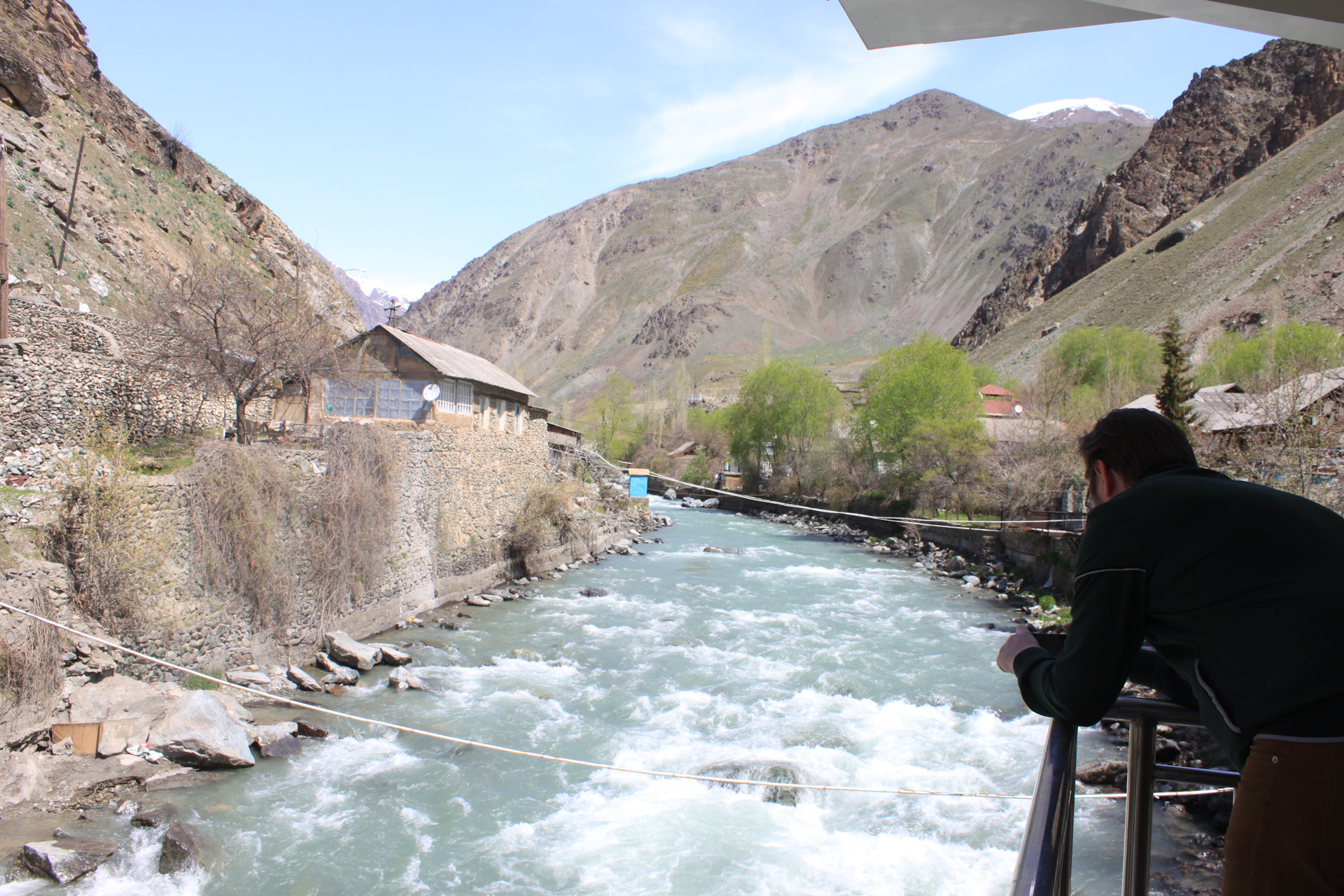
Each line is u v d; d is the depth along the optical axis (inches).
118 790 457.1
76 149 1413.6
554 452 1999.3
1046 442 1453.0
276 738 538.9
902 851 444.1
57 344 783.7
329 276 2202.3
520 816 475.8
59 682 480.7
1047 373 2180.1
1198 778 85.4
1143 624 78.4
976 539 1556.3
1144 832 87.4
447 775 522.0
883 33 95.0
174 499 589.6
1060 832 63.1
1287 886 65.4
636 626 935.7
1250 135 6688.0
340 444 799.1
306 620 720.3
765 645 861.8
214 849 415.5
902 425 2153.1
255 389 896.3
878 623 994.7
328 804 476.7
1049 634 100.0
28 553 494.9
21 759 441.7
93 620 522.0
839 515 2329.0
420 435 944.9
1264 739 69.7
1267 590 71.1
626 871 422.0
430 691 673.0
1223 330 3513.8
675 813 483.8
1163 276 4877.0
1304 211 4281.5
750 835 460.4
